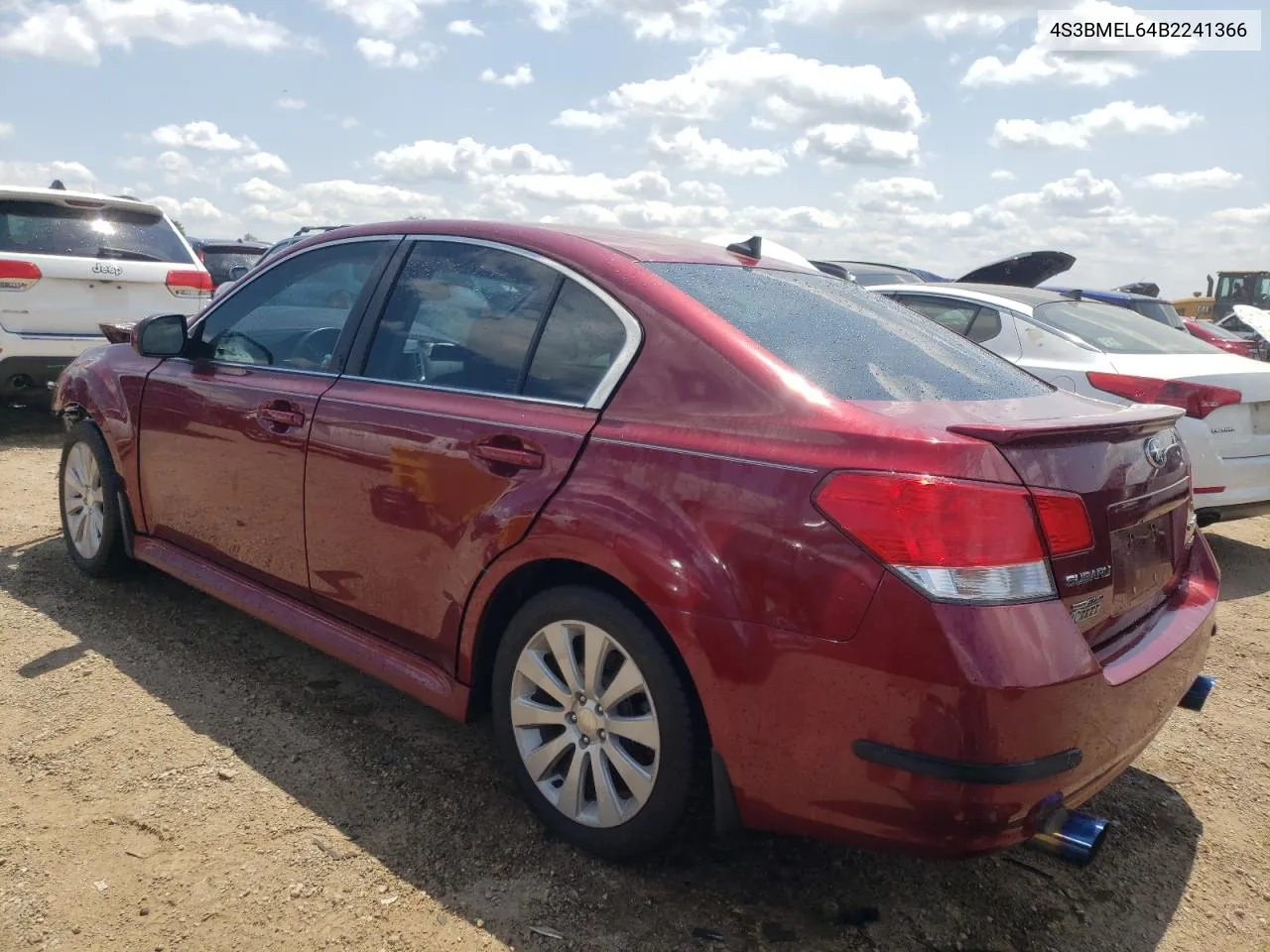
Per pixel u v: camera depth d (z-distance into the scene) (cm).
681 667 240
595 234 308
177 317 387
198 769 298
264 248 1625
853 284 359
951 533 205
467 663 284
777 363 243
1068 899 265
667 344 256
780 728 221
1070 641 210
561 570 272
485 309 300
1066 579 216
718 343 249
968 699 199
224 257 1595
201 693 347
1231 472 541
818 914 252
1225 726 377
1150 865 284
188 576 385
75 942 224
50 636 386
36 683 346
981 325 641
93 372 432
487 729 336
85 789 283
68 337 745
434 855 264
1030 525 211
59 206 761
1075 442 228
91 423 432
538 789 273
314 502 326
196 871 251
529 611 270
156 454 395
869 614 208
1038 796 207
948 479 207
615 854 258
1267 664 443
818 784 219
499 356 291
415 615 298
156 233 812
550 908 246
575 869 262
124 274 762
